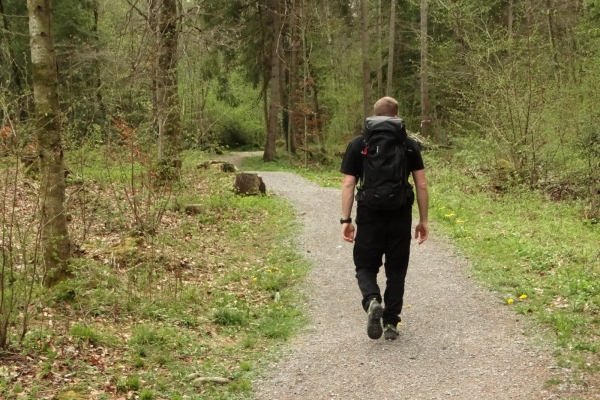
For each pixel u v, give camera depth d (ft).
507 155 44.62
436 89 86.58
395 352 15.17
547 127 42.27
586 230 31.45
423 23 74.49
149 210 28.71
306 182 59.67
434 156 55.16
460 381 13.33
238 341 16.98
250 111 122.72
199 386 13.50
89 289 19.16
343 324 18.10
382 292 21.58
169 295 20.40
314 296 21.45
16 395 11.76
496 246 26.16
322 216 37.09
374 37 101.81
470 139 48.03
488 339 15.75
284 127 104.37
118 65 30.94
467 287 20.71
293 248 29.30
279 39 83.56
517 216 34.71
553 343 15.08
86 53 46.21
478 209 36.76
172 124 33.86
